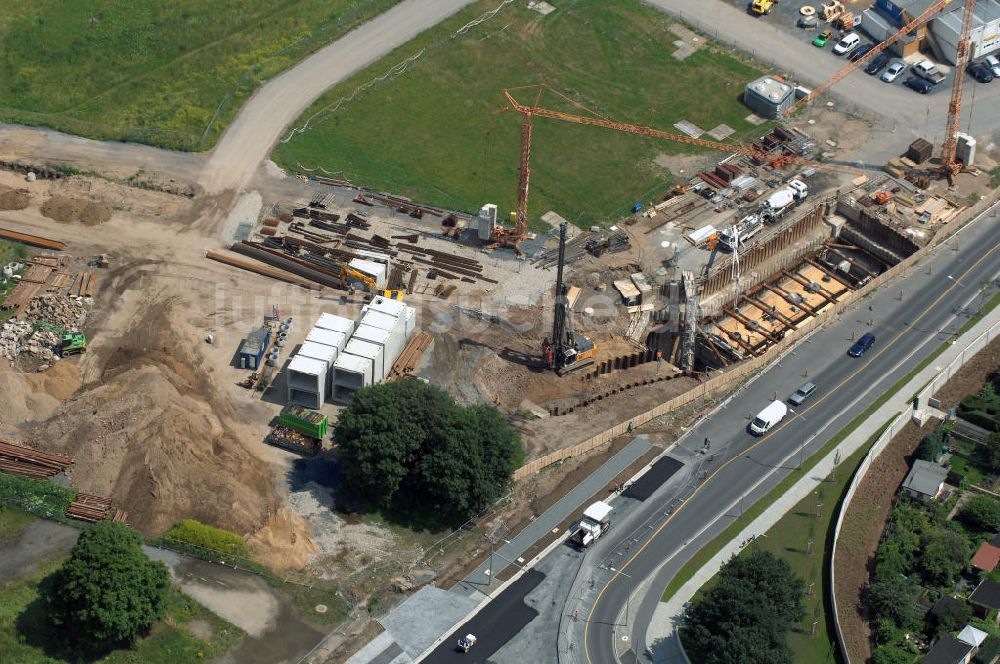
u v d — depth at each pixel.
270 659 184.50
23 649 179.12
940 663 189.62
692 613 190.25
